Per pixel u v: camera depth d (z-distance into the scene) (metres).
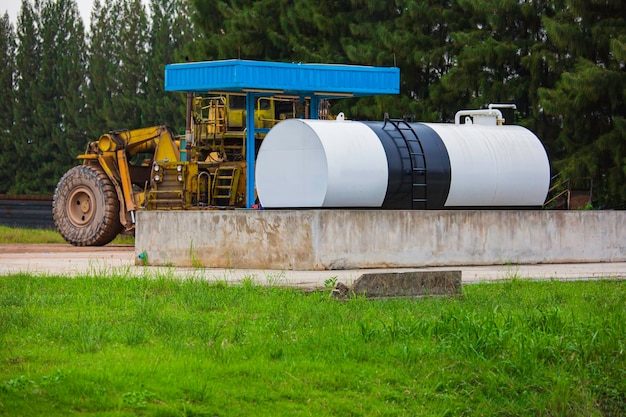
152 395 9.67
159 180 29.42
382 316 13.72
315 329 12.81
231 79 26.23
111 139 31.08
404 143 22.58
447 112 37.78
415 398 10.41
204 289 15.77
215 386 10.09
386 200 21.89
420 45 37.91
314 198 21.31
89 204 31.50
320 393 10.20
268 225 20.16
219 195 29.08
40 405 9.27
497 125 25.70
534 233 22.72
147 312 13.56
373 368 11.05
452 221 21.53
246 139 27.47
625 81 31.64
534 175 23.88
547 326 13.04
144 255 21.61
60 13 71.56
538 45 34.84
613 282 18.33
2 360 10.77
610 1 32.84
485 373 11.16
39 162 70.00
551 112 32.88
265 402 9.84
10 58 73.88
